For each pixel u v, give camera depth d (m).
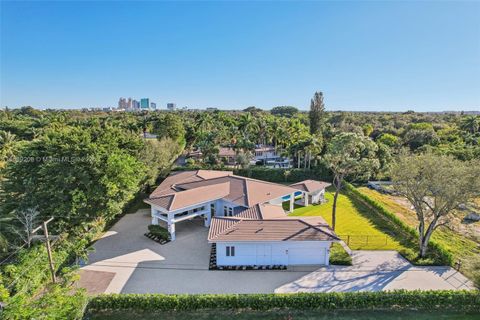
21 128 71.69
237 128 76.12
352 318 17.27
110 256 25.42
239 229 24.20
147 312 17.81
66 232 24.28
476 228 31.50
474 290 18.58
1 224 22.06
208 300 17.89
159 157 42.03
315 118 78.25
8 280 17.47
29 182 23.14
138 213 36.66
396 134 86.69
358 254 25.80
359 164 29.08
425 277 22.03
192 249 26.88
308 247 23.88
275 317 17.36
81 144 25.25
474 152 45.47
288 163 71.12
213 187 34.25
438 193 22.92
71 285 17.58
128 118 108.81
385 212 35.19
